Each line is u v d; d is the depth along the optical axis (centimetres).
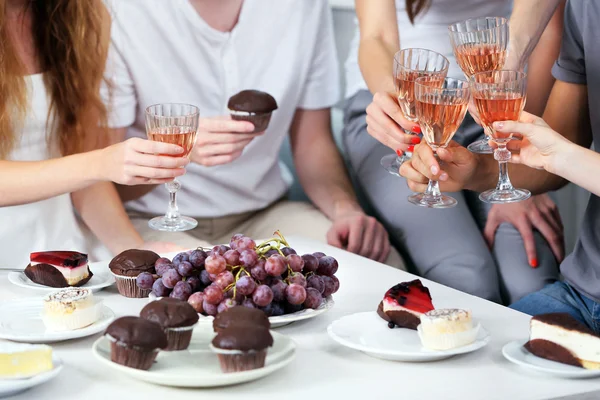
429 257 265
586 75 203
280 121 292
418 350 131
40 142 231
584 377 125
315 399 118
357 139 296
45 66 230
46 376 120
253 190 294
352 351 136
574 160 157
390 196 280
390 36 236
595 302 188
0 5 213
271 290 137
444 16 271
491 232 270
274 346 131
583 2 196
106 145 246
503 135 162
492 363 131
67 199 241
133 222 281
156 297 148
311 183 299
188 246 263
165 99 278
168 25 271
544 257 263
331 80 300
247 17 279
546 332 129
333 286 151
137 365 121
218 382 119
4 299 161
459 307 155
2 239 230
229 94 284
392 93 197
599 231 192
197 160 239
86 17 227
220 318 125
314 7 288
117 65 268
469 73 177
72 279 163
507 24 176
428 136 168
